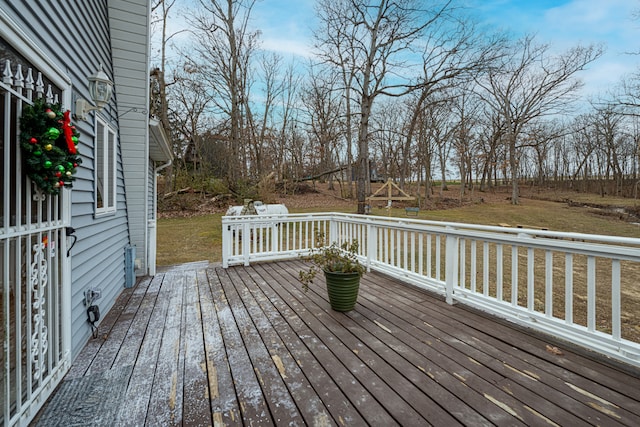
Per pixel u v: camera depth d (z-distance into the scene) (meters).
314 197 20.41
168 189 15.55
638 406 1.76
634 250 2.02
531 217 15.39
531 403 1.80
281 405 1.81
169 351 2.49
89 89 2.93
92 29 3.11
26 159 1.69
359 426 1.64
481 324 2.94
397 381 2.04
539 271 6.21
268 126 20.67
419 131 19.78
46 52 2.02
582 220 14.81
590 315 2.32
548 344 2.52
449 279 3.52
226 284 4.38
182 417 1.73
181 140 19.17
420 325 2.94
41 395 1.81
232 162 17.55
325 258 3.45
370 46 11.63
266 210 9.91
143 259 4.85
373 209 17.67
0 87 1.50
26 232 1.71
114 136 3.92
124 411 1.77
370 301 3.62
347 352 2.44
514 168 21.20
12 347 1.70
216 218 13.28
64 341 2.20
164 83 15.11
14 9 1.63
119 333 2.83
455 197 23.33
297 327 2.93
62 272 2.21
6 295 1.57
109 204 3.80
